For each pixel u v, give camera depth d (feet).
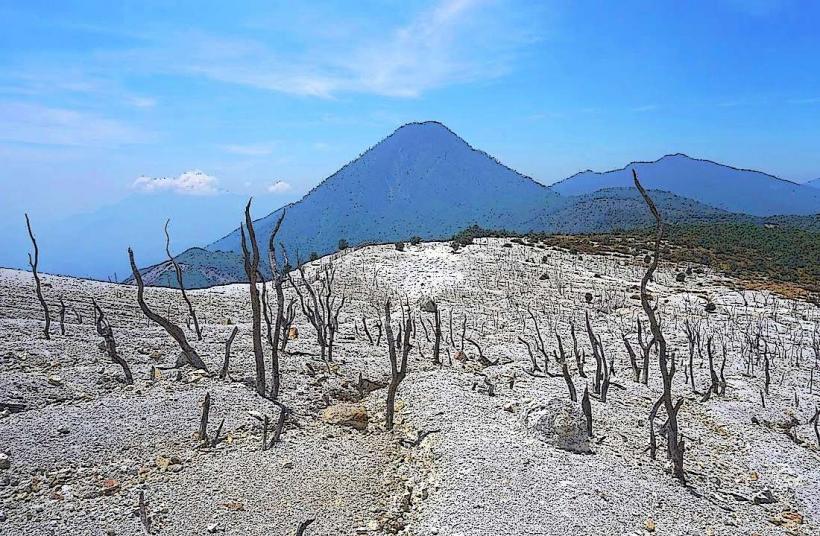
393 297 117.29
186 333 68.49
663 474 42.63
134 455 37.83
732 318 108.47
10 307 72.02
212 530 31.45
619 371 70.90
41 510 31.50
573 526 33.47
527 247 173.58
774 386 69.21
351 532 32.86
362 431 46.32
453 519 33.65
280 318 52.49
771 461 48.34
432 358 68.54
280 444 41.52
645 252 178.81
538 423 45.11
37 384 44.75
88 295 90.43
